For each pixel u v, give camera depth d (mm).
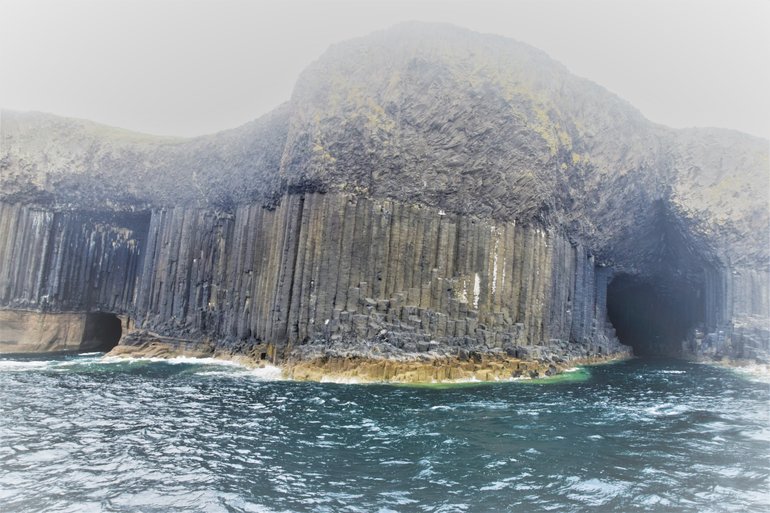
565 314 35844
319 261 28812
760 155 39844
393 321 28062
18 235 40156
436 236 30156
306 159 29969
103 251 42219
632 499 10789
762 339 36469
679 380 29406
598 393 24328
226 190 36781
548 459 13469
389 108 30594
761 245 38094
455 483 11617
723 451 14422
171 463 12562
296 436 15242
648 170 40406
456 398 21891
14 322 39344
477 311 29797
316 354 26984
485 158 31359
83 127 42344
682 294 46250
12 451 13203
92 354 38125
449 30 32969
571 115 36062
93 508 9898
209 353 34969
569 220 36531
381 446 14383
